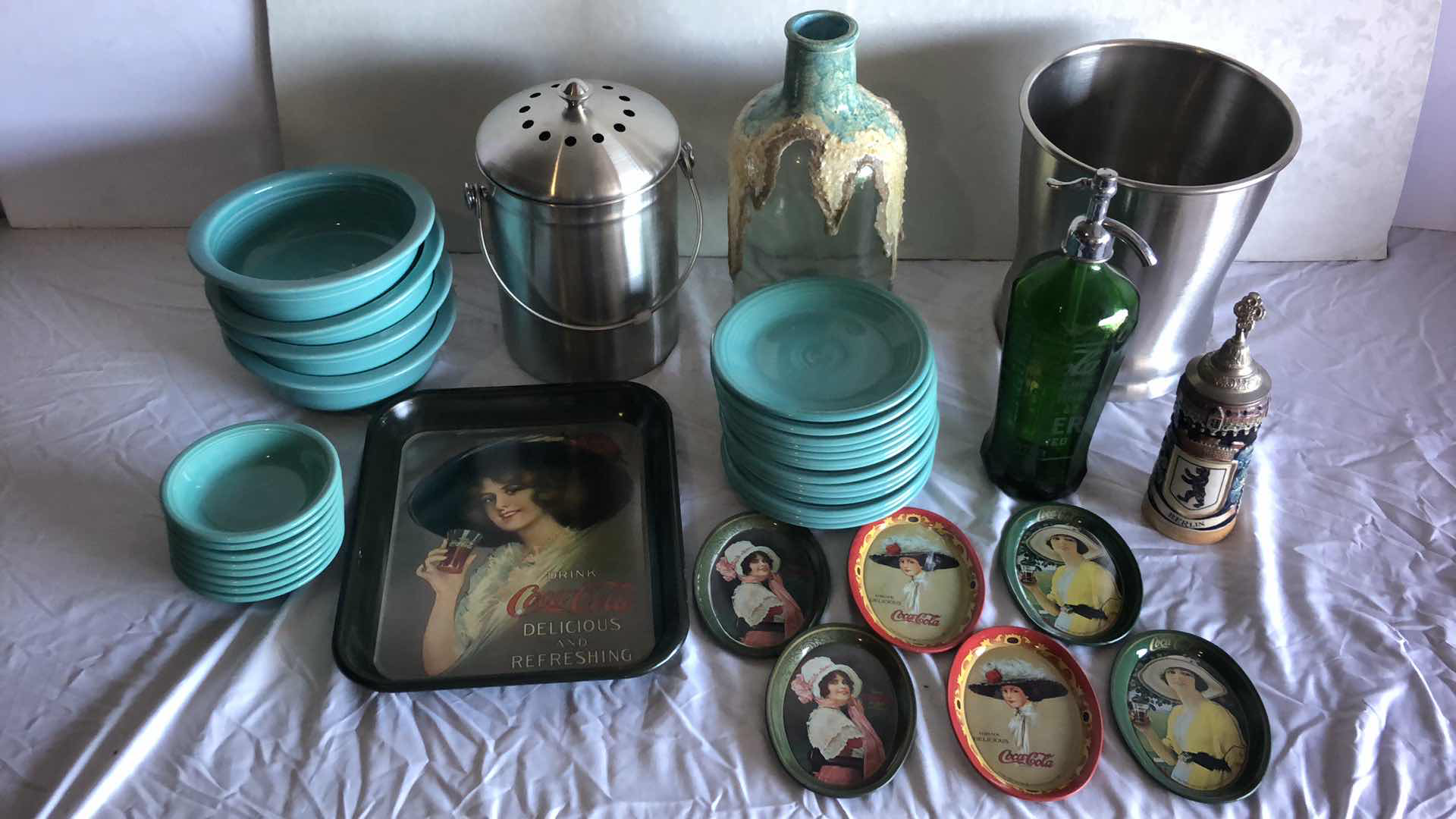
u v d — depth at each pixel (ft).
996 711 2.47
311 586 2.68
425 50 3.24
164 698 2.42
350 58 3.25
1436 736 2.43
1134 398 3.16
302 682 2.50
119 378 3.18
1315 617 2.64
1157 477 2.79
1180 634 2.59
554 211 2.73
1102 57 3.06
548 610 2.64
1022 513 2.87
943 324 3.42
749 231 3.47
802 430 2.53
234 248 3.01
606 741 2.41
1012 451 2.91
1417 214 3.67
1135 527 2.86
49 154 3.47
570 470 2.98
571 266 2.88
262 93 3.38
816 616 2.64
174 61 3.30
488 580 2.70
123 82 3.33
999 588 2.72
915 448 2.72
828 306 2.91
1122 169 3.35
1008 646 2.59
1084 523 2.85
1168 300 2.93
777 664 2.52
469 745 2.39
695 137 3.42
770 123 2.92
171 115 3.41
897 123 3.03
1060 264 2.60
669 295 3.08
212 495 2.68
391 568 2.72
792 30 2.79
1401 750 2.40
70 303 3.39
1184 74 3.06
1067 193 2.77
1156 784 2.35
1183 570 2.75
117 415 3.07
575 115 2.72
